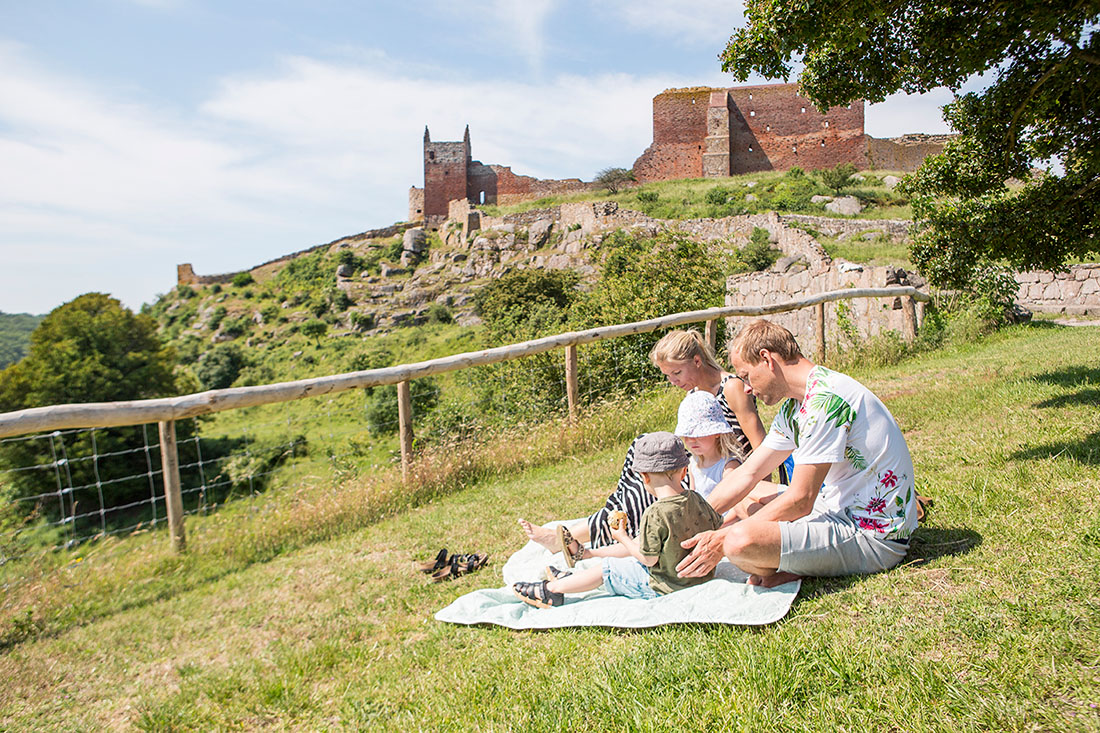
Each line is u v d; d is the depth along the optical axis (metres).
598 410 8.06
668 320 9.23
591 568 3.39
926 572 2.90
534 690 2.66
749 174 53.38
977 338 10.80
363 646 3.49
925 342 10.78
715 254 16.59
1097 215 5.51
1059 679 2.07
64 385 30.30
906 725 2.02
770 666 2.40
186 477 25.62
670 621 2.93
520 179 67.25
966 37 5.00
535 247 48.44
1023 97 5.37
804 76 5.66
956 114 5.93
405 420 6.68
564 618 3.25
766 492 3.52
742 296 16.61
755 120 56.03
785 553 2.90
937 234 6.47
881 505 2.98
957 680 2.15
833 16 4.63
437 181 67.50
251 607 4.28
